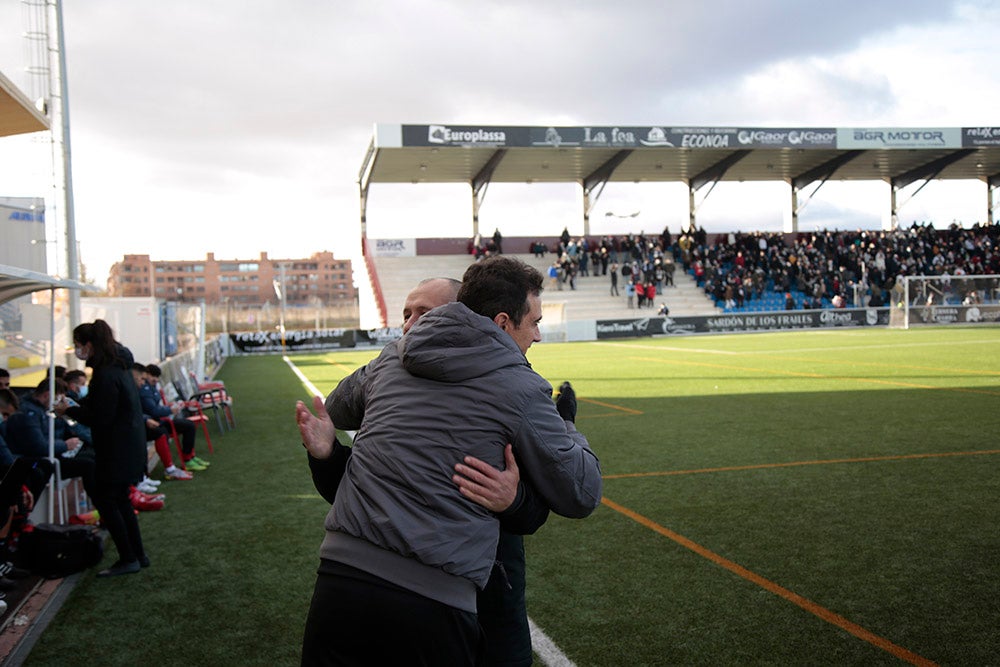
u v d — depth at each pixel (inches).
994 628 141.9
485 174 1375.5
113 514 186.9
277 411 496.7
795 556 184.4
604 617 152.9
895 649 135.0
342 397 89.7
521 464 75.3
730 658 133.7
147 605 168.9
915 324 1305.4
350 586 71.2
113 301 701.3
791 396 469.4
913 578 167.5
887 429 347.6
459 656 71.0
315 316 1424.7
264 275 3794.3
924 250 1558.8
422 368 74.9
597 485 77.7
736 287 1432.1
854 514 217.5
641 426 380.5
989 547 185.9
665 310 1354.6
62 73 409.7
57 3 405.4
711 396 482.9
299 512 245.6
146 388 310.5
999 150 1423.5
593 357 865.5
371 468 74.4
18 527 186.9
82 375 265.9
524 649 87.9
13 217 408.2
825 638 140.2
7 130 309.9
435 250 1549.0
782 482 257.4
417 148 1205.7
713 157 1408.7
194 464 315.9
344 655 70.6
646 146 1227.9
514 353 77.5
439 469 72.7
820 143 1289.4
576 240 1579.7
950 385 495.8
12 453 218.5
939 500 228.7
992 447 301.4
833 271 1496.1
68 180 412.5
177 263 3686.0
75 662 141.3
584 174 1497.3
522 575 89.5
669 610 155.3
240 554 203.3
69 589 179.3
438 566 70.4
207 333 1312.7
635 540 201.3
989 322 1322.6
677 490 251.8
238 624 157.5
